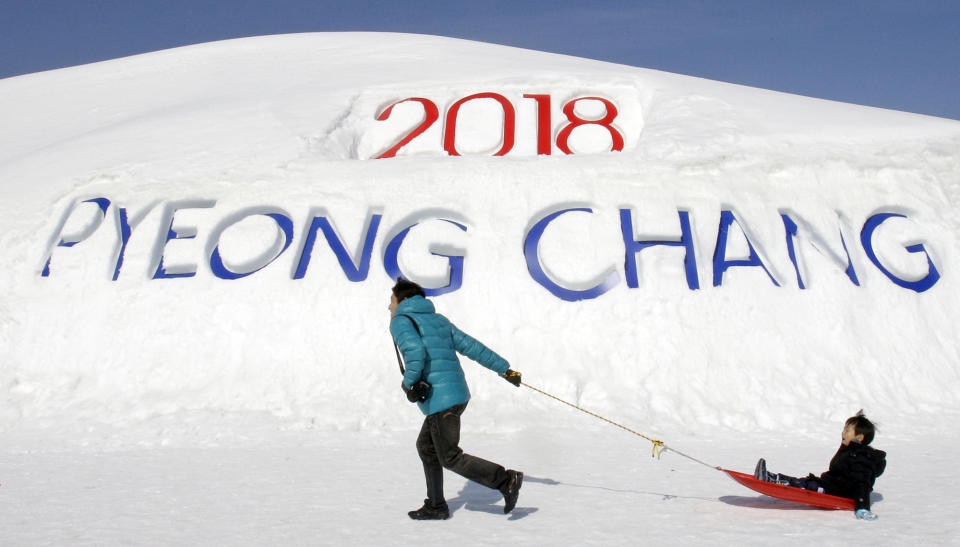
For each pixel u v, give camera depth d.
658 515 4.35
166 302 9.59
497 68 15.58
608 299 9.24
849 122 12.07
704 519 4.24
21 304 9.94
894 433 7.47
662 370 8.59
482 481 4.22
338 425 7.93
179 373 8.93
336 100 14.16
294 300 9.45
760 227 9.84
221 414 8.20
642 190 10.16
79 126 15.99
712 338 8.87
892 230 9.92
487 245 9.78
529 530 4.04
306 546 3.84
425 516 4.33
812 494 4.34
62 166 12.38
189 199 10.74
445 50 18.00
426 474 4.36
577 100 13.85
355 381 8.63
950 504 4.52
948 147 10.95
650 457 6.34
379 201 10.35
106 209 10.88
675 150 10.74
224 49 21.02
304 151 11.80
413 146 13.03
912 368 8.72
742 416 8.02
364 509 4.64
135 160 11.93
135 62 21.05
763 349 8.79
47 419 8.41
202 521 4.43
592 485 5.24
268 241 9.98
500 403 8.27
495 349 8.91
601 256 9.57
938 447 6.75
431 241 9.80
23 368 9.27
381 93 14.51
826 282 9.39
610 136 12.95
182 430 7.85
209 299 9.55
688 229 9.80
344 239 9.96
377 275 9.62
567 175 10.44
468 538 3.90
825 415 8.05
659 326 8.95
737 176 10.36
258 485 5.46
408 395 4.18
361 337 9.07
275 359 8.95
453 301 9.35
